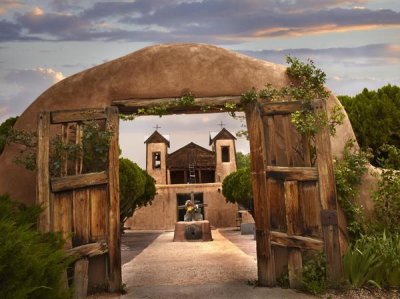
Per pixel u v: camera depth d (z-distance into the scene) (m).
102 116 6.62
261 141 6.69
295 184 6.48
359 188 7.01
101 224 6.41
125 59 7.29
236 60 7.27
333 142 7.14
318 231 6.32
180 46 7.38
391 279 6.08
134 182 16.41
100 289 6.43
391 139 9.90
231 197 25.81
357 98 10.64
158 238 21.27
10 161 6.95
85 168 6.54
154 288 6.79
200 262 9.98
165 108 7.00
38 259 3.67
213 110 7.22
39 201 6.00
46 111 6.28
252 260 9.91
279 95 6.95
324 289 6.09
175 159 40.00
